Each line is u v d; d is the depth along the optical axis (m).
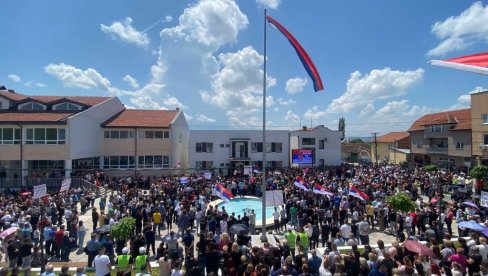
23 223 16.44
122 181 35.31
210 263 11.91
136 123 44.75
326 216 19.59
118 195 27.22
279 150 53.72
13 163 37.22
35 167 37.31
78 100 44.69
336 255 10.99
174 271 10.50
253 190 33.09
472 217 16.66
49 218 20.16
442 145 53.94
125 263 11.53
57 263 14.96
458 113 53.41
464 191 28.34
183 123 53.03
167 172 44.94
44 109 40.75
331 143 57.12
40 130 36.72
